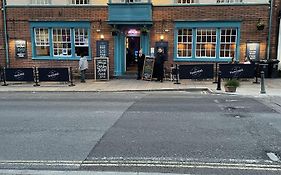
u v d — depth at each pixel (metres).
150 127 7.66
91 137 6.86
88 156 5.68
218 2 18.23
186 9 18.25
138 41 19.42
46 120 8.57
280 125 7.82
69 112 9.64
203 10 18.14
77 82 17.91
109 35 19.02
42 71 16.88
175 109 9.94
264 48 17.98
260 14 17.72
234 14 17.91
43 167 5.19
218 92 13.51
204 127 7.63
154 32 18.70
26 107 10.66
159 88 14.98
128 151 5.93
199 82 16.86
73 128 7.65
